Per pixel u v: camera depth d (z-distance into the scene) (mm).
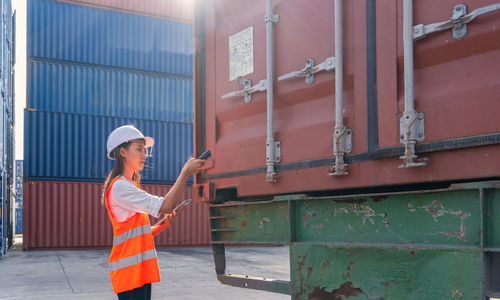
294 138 3170
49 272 10000
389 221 2572
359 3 2771
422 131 2357
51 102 16906
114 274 2357
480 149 2137
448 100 2266
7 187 18797
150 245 2422
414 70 2480
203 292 7012
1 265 11445
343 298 2750
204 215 18344
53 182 16297
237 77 3711
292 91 3227
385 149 2529
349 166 2758
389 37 2564
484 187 2070
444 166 2277
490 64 2158
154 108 18594
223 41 3947
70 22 17594
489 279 2104
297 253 3070
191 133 19047
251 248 17422
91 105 17516
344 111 2844
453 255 2193
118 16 18406
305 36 3152
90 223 16562
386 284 2498
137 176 2645
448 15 2301
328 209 2949
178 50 19250
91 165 17141
